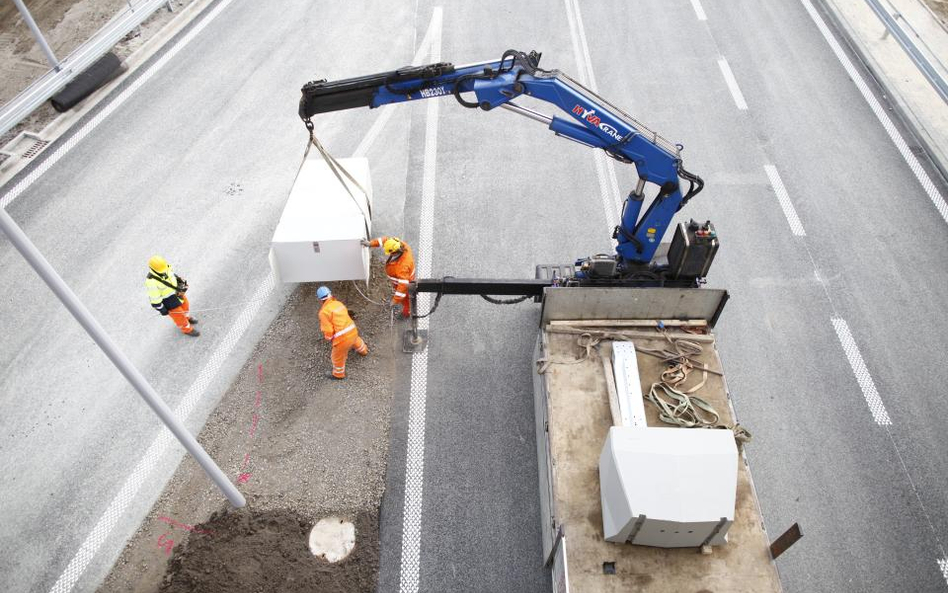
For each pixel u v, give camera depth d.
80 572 7.21
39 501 7.76
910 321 9.38
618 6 14.96
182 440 6.32
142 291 9.89
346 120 12.47
